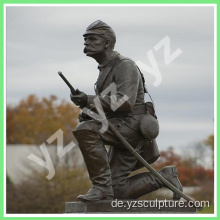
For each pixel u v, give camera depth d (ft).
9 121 160.56
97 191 51.06
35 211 138.41
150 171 52.13
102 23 52.90
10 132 158.92
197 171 123.65
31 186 138.72
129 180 53.31
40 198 136.67
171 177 53.36
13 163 146.10
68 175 135.13
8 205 139.64
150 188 53.26
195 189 114.73
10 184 141.79
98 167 51.26
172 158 124.67
